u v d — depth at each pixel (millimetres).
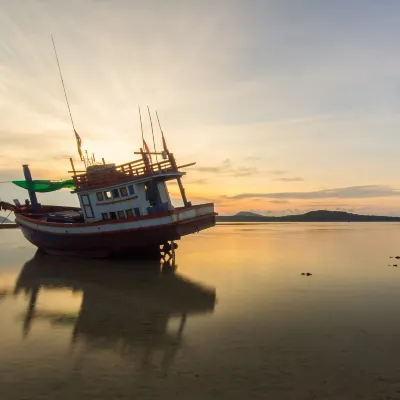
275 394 6977
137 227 24203
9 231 76938
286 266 23094
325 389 7168
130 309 13195
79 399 6801
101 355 8898
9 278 19391
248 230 80188
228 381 7496
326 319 11766
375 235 57750
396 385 7340
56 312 12828
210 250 33094
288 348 9281
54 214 32344
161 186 26672
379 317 11969
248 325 11211
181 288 16797
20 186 34938
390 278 18766
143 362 8477
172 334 10430
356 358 8656
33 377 7715
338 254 29750
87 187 27031
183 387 7246
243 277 19344
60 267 23219
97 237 25812
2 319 11977
